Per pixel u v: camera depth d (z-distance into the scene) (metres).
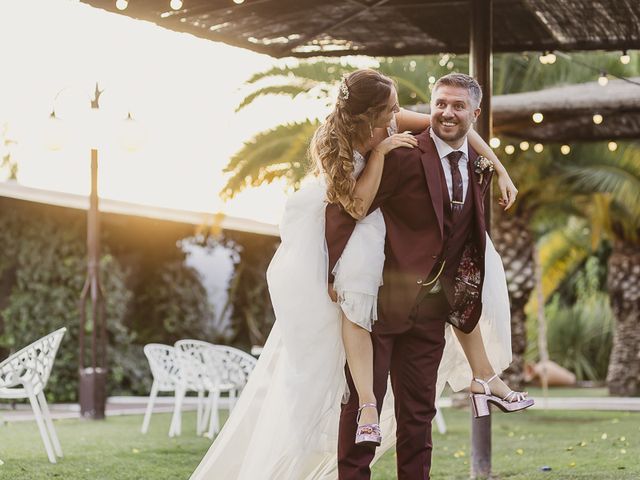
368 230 4.27
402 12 7.36
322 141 4.28
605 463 6.88
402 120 4.58
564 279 21.66
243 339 16.84
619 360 15.98
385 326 4.32
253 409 4.55
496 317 4.64
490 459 6.41
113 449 8.06
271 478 4.35
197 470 4.65
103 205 14.24
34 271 13.91
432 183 4.26
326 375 4.29
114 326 14.90
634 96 8.68
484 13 6.38
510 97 8.97
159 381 9.66
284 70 11.78
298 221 4.38
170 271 16.23
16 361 7.26
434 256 4.25
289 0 6.76
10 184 13.39
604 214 15.16
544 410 12.55
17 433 9.34
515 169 12.86
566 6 6.97
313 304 4.30
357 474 4.30
